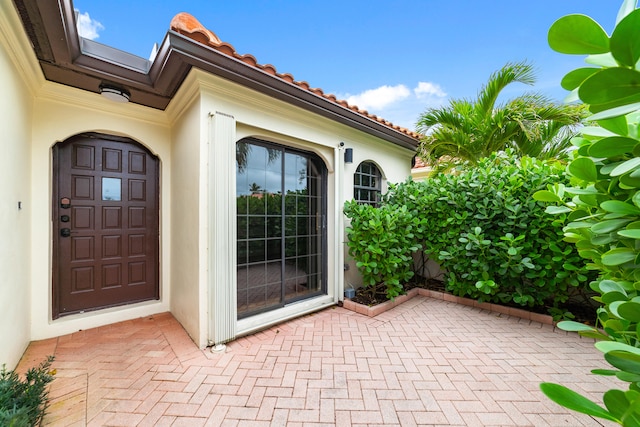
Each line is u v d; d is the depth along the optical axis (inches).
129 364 100.4
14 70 93.0
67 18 84.0
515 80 200.5
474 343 118.1
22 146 103.5
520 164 164.4
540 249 143.8
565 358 105.3
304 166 167.9
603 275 52.6
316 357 106.3
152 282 156.0
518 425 72.2
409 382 90.3
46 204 121.5
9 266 91.5
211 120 116.4
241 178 138.1
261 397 83.0
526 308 152.8
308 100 142.3
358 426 72.0
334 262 171.0
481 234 157.9
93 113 133.2
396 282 162.6
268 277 147.4
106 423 72.4
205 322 114.5
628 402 27.2
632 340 37.6
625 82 27.6
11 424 55.6
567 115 188.5
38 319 119.1
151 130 151.0
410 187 196.9
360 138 193.8
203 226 115.4
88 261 137.6
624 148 34.9
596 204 45.3
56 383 88.6
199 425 72.2
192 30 99.3
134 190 151.0
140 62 118.2
